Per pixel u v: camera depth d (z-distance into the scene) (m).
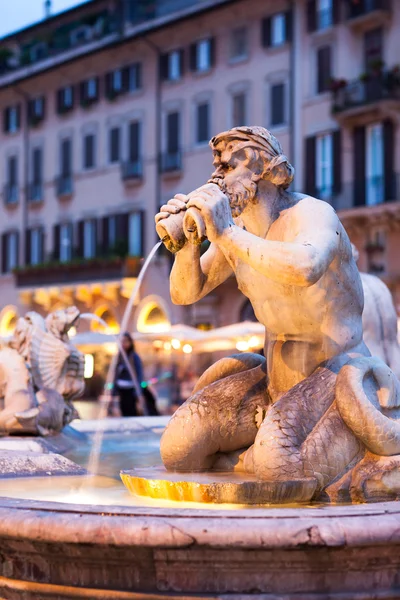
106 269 42.41
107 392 13.48
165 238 3.68
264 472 3.39
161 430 6.94
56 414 5.91
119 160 43.81
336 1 35.75
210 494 3.27
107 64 44.44
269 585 2.64
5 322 49.03
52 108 47.50
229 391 3.80
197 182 40.69
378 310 5.87
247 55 38.75
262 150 3.62
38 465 4.41
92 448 5.84
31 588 2.78
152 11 43.09
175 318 39.91
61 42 48.62
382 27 34.66
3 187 49.91
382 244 34.31
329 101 35.72
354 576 2.68
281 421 3.44
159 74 42.12
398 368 5.86
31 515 2.73
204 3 39.69
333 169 35.53
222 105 39.66
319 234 3.47
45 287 45.41
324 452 3.40
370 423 3.41
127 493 3.70
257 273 3.71
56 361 6.07
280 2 37.41
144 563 2.65
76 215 45.91
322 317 3.68
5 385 5.79
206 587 2.65
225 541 2.55
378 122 34.44
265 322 3.82
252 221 3.71
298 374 3.73
